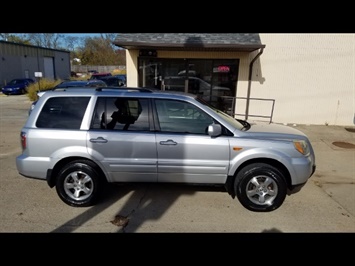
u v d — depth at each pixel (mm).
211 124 3596
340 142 7531
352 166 5555
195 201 3893
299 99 9844
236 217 3479
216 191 4219
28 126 3656
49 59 34625
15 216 3424
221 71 9547
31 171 3643
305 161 3598
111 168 3666
